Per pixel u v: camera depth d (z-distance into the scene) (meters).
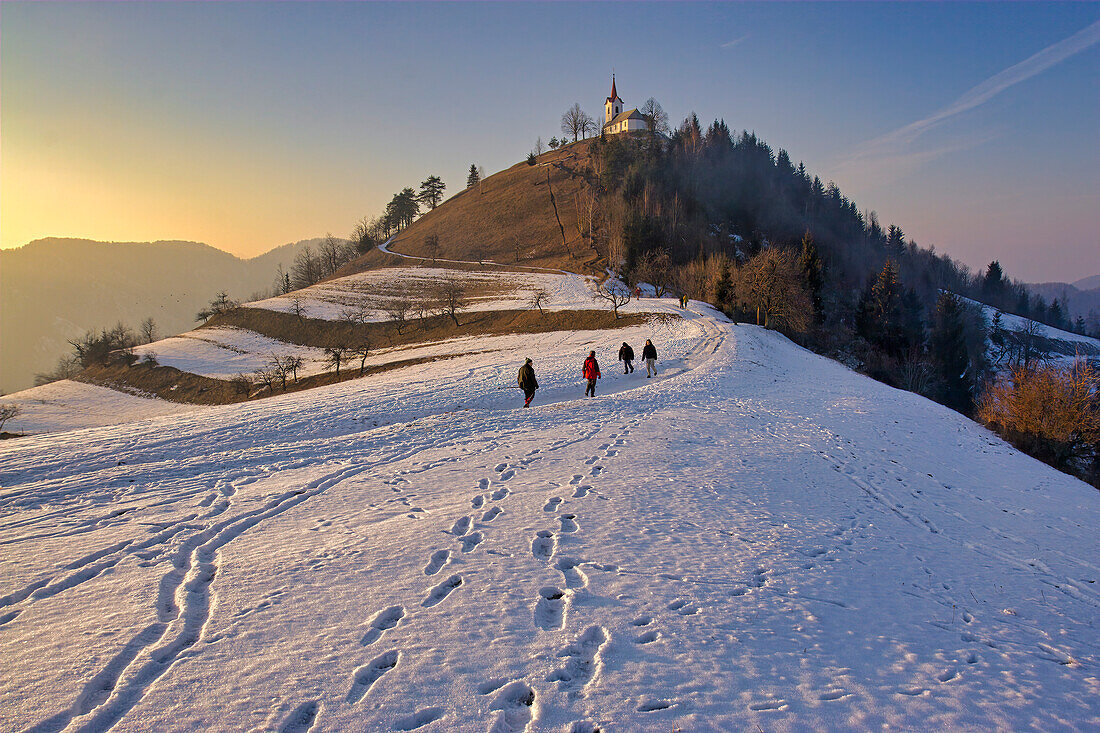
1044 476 19.52
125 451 16.61
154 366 87.19
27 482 13.91
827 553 9.35
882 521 11.68
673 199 118.19
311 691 5.21
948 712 5.29
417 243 147.12
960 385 68.00
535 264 114.38
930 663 6.27
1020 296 167.50
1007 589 9.17
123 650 6.00
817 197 170.00
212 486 12.96
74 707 5.07
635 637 6.21
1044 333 127.69
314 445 16.67
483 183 181.00
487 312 83.56
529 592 7.20
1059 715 5.42
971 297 149.38
